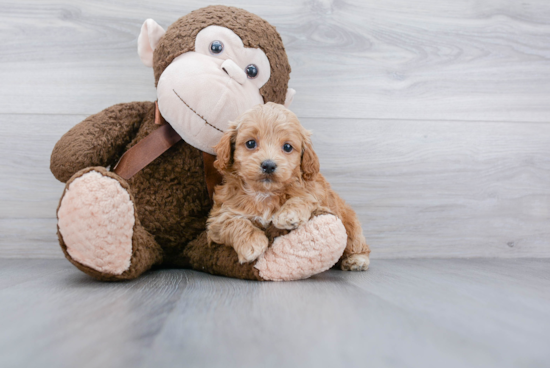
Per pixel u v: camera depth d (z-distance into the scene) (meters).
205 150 1.58
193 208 1.65
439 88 2.27
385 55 2.23
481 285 1.42
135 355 0.70
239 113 1.50
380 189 2.23
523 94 2.33
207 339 0.79
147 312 0.97
